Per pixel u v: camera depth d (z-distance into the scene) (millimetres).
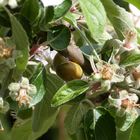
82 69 526
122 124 500
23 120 572
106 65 494
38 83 496
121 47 515
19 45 467
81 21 542
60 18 502
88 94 509
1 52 464
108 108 515
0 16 488
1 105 471
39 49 518
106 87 486
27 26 494
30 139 621
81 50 530
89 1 483
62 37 507
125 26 540
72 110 531
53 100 478
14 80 477
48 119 572
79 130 523
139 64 504
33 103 483
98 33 478
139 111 538
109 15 543
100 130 509
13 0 492
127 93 493
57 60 521
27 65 504
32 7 489
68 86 484
